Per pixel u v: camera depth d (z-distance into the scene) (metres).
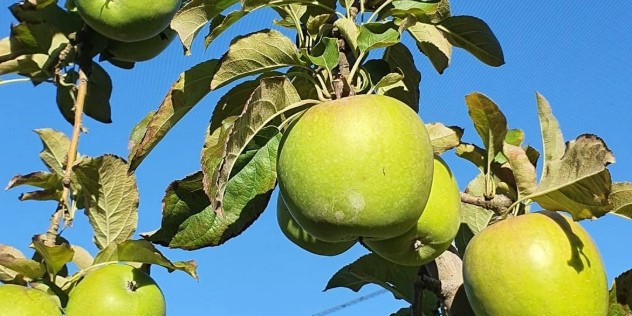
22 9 0.70
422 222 0.54
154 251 0.59
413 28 0.66
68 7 0.75
